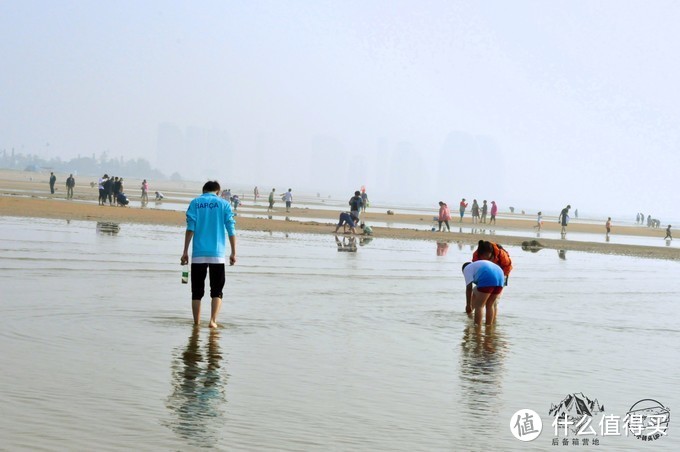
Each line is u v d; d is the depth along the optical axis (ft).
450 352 33.65
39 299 42.06
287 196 207.41
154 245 81.97
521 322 43.34
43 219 115.96
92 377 25.85
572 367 31.68
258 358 30.37
